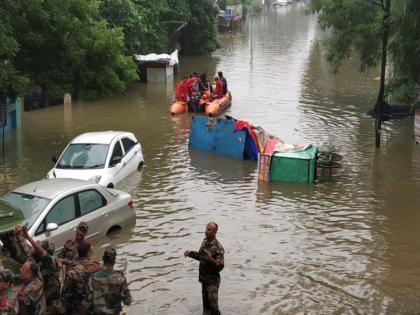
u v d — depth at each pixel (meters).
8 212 8.59
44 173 17.33
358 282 10.73
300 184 16.86
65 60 26.06
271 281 10.71
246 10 93.81
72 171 15.48
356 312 9.59
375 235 13.05
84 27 28.09
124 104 29.38
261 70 41.94
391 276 11.01
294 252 12.07
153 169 18.16
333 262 11.60
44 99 28.05
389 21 20.38
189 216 14.08
